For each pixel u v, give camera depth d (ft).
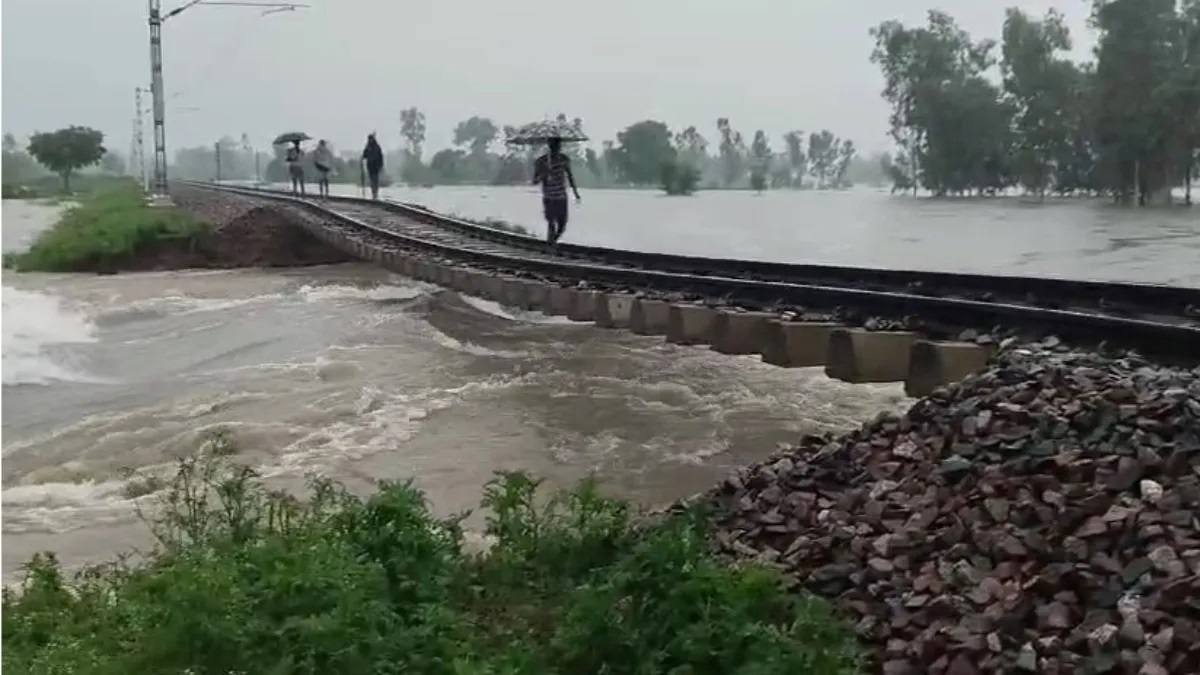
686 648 16.12
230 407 42.60
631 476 30.48
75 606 21.40
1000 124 179.32
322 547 19.86
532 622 18.79
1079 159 167.63
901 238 108.99
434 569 20.35
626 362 47.32
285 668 16.34
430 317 64.64
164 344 61.93
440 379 45.60
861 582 17.89
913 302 31.48
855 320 32.53
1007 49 176.86
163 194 144.05
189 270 104.94
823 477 22.18
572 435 35.32
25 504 31.19
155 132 142.61
